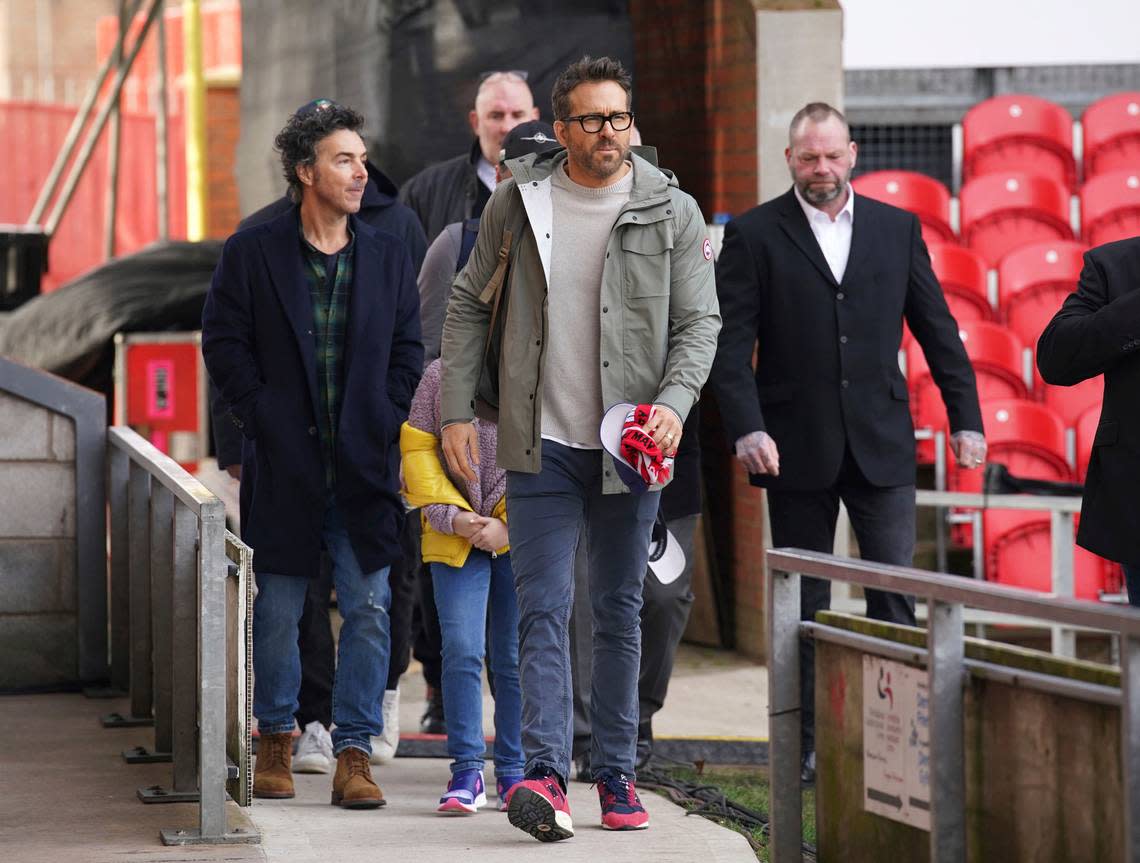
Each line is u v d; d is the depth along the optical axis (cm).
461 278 1638
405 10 3144
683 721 2553
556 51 3139
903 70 4088
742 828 1767
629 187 1580
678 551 1839
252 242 1770
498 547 1714
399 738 2236
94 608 2325
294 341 1762
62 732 2077
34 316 3553
